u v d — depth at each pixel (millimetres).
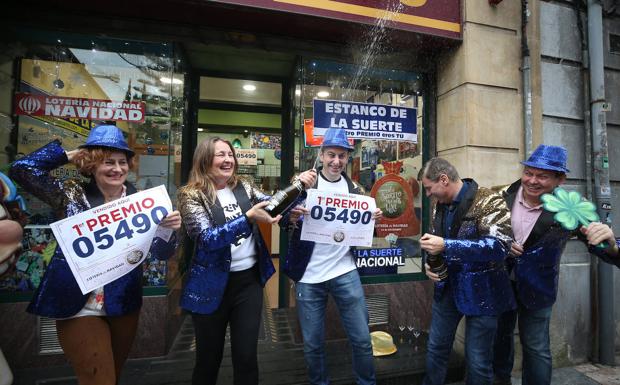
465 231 1826
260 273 1771
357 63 3230
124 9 2627
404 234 3291
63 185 1554
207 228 1611
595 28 3172
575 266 3111
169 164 2914
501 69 3039
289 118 4105
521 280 2027
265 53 3404
